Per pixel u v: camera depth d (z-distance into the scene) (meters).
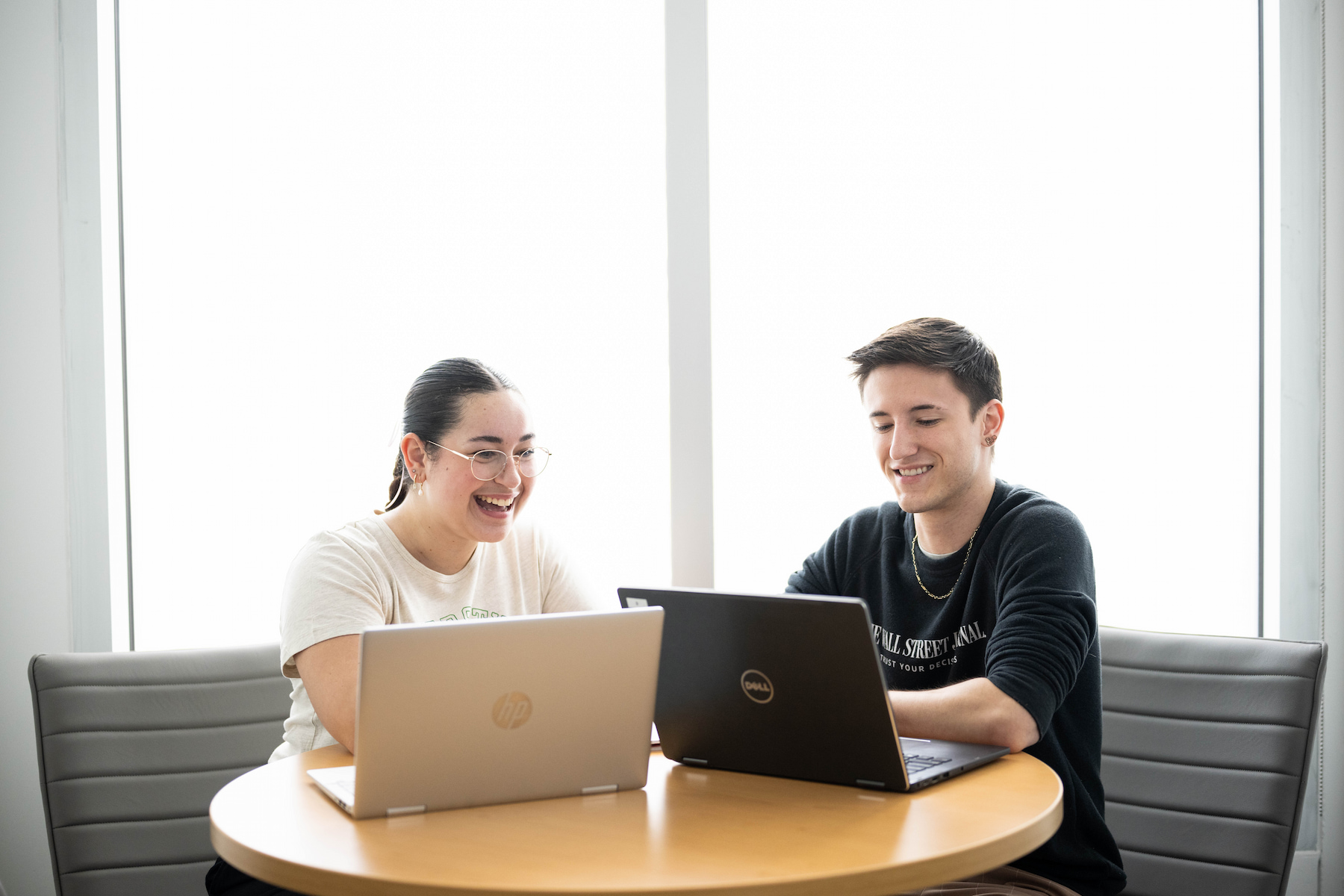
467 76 2.38
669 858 1.01
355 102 2.35
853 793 1.23
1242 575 2.49
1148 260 2.47
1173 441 2.48
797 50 2.45
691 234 2.35
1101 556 2.47
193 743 1.81
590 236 2.41
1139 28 2.47
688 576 2.36
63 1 2.21
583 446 2.40
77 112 2.21
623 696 1.23
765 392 2.44
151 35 2.30
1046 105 2.45
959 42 2.45
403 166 2.36
